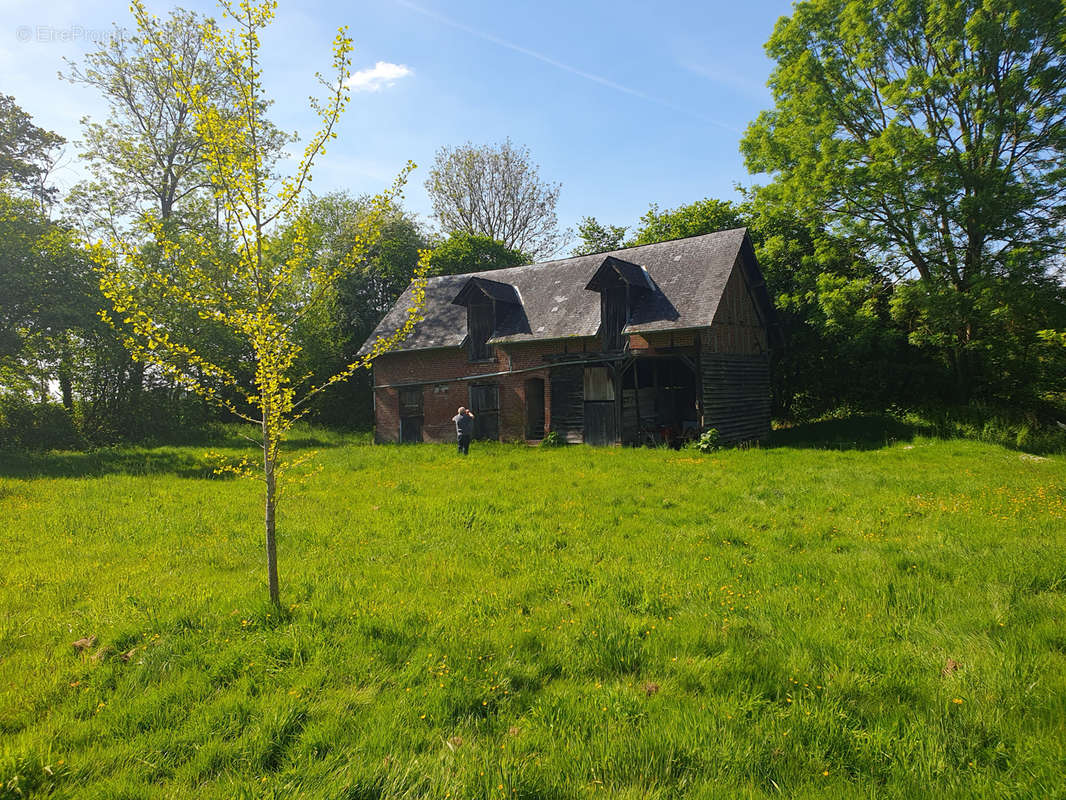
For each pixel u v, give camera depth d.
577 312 24.38
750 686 4.49
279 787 3.48
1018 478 13.09
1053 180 19.91
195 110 6.20
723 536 8.79
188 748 4.00
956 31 21.25
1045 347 21.41
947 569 6.90
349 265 6.99
